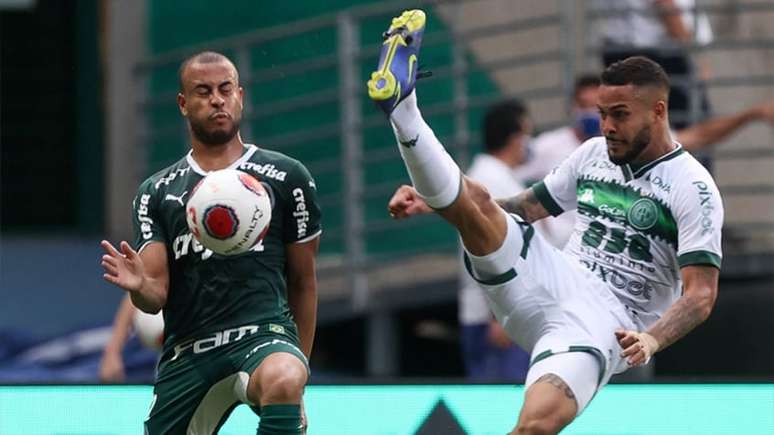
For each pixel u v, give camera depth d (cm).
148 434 2495
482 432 2978
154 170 5097
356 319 4831
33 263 5003
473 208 2459
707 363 4475
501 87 4869
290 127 4994
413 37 2398
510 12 4878
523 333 2547
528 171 3909
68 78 5456
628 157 2509
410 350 4856
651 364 4231
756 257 4422
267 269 2444
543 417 2375
